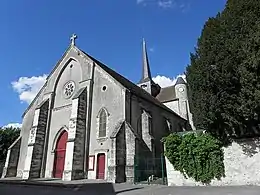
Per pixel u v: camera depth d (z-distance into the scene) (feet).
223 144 48.57
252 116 39.86
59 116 84.23
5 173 83.35
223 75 41.37
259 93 36.47
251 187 40.88
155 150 83.97
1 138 125.29
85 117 75.46
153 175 67.05
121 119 70.49
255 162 44.93
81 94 76.43
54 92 89.92
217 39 44.11
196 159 50.01
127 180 62.13
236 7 43.86
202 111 44.50
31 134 81.35
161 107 99.14
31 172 75.72
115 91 75.25
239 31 42.34
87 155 71.56
